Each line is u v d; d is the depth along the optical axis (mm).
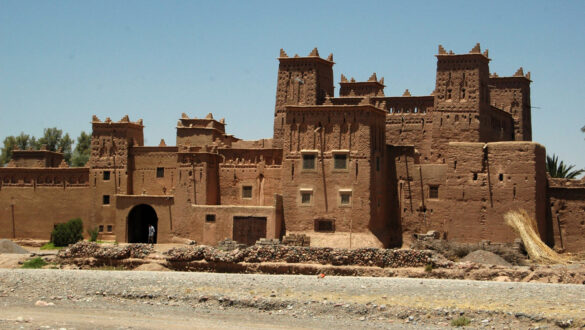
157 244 73188
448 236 66938
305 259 50438
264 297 41750
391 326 36719
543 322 36062
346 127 69875
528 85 94250
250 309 40594
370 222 68312
